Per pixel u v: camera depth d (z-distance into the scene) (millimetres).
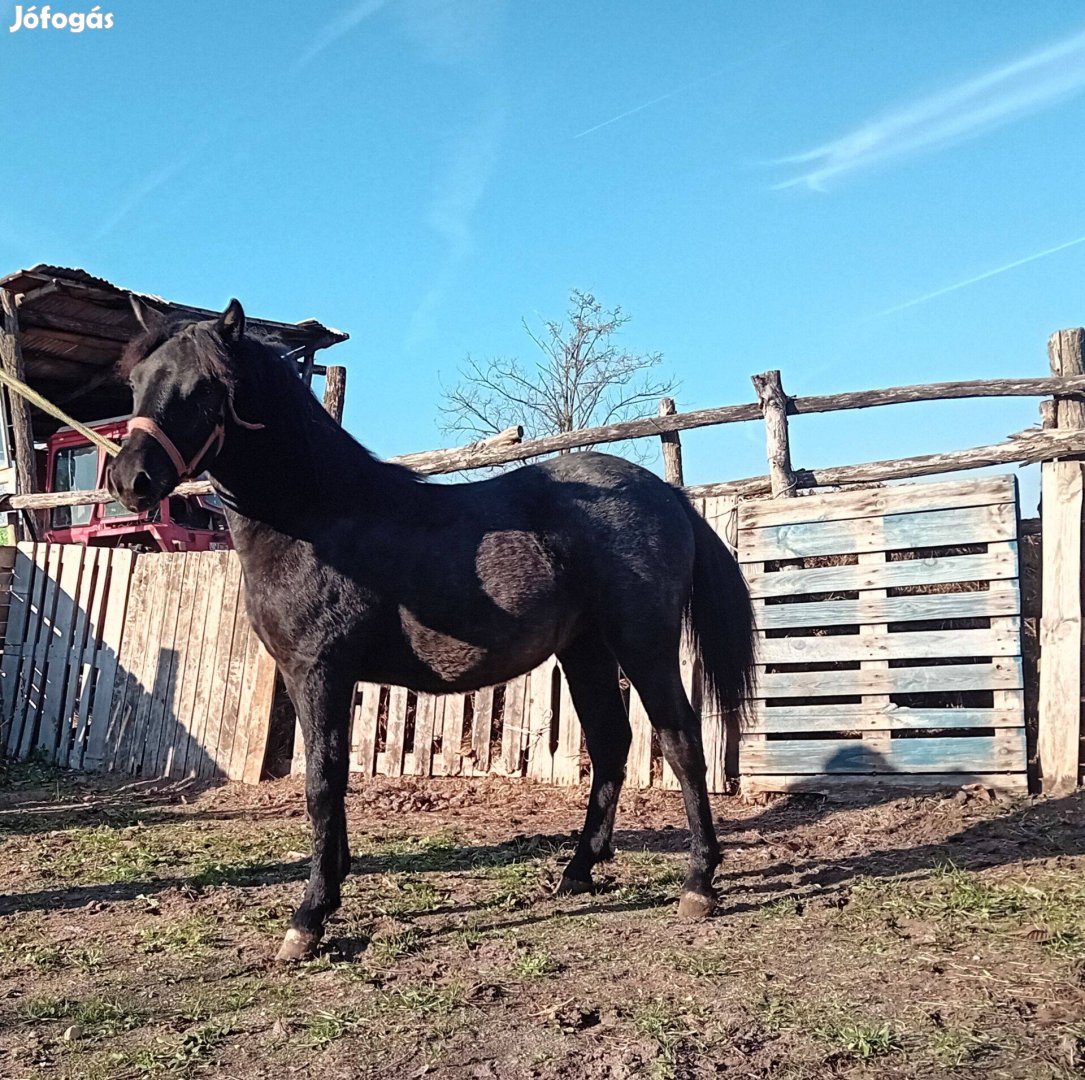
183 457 4137
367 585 4355
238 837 6605
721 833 6164
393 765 8508
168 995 3727
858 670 6879
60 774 9578
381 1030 3322
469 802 7523
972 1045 3035
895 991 3490
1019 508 6465
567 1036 3225
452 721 8328
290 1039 3283
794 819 6355
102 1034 3383
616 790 5113
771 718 6988
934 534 6637
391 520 4480
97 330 12258
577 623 4820
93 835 6762
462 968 3914
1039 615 6922
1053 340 6691
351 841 6312
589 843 5031
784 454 7344
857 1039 3070
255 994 3699
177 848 6309
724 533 7363
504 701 8133
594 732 5168
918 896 4582
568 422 25734
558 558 4621
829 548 6926
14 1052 3238
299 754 8852
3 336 11633
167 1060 3135
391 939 4250
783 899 4680
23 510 11719
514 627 4547
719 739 7152
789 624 6980
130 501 4039
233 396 4191
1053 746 6309
